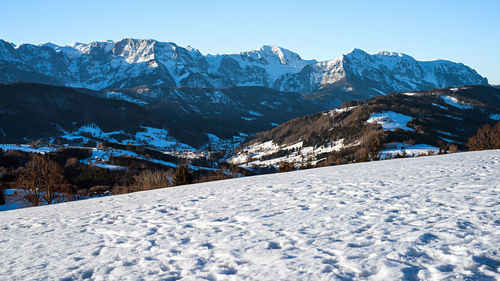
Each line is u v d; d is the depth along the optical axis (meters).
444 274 4.16
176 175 44.00
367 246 5.45
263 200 11.44
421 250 5.07
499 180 11.09
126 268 5.58
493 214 6.68
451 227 6.04
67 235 8.79
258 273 4.82
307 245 5.84
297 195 11.89
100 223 10.09
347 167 24.77
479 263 4.42
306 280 4.43
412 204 8.45
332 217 7.77
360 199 9.88
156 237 7.49
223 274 4.91
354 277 4.41
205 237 7.07
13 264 6.50
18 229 10.73
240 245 6.21
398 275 4.25
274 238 6.47
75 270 5.70
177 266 5.50
